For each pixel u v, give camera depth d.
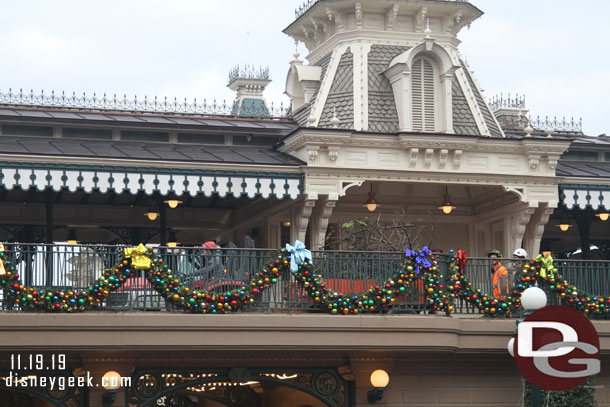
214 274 18.70
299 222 22.50
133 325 17.59
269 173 22.02
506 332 19.52
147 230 26.02
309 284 18.70
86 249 18.06
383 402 19.33
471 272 19.95
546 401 18.91
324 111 24.00
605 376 20.53
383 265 19.36
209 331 17.97
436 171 23.06
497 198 24.67
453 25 25.28
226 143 24.16
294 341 18.33
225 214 26.56
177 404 23.42
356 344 18.56
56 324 17.28
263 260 18.94
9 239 25.47
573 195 23.94
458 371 19.86
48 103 24.70
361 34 24.55
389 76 24.19
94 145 22.80
